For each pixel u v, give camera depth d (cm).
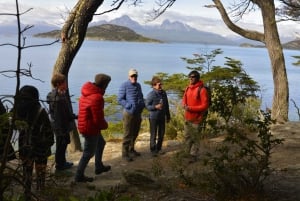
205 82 1153
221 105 864
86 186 609
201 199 534
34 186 420
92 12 964
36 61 12588
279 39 1272
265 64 18438
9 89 3931
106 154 930
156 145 884
